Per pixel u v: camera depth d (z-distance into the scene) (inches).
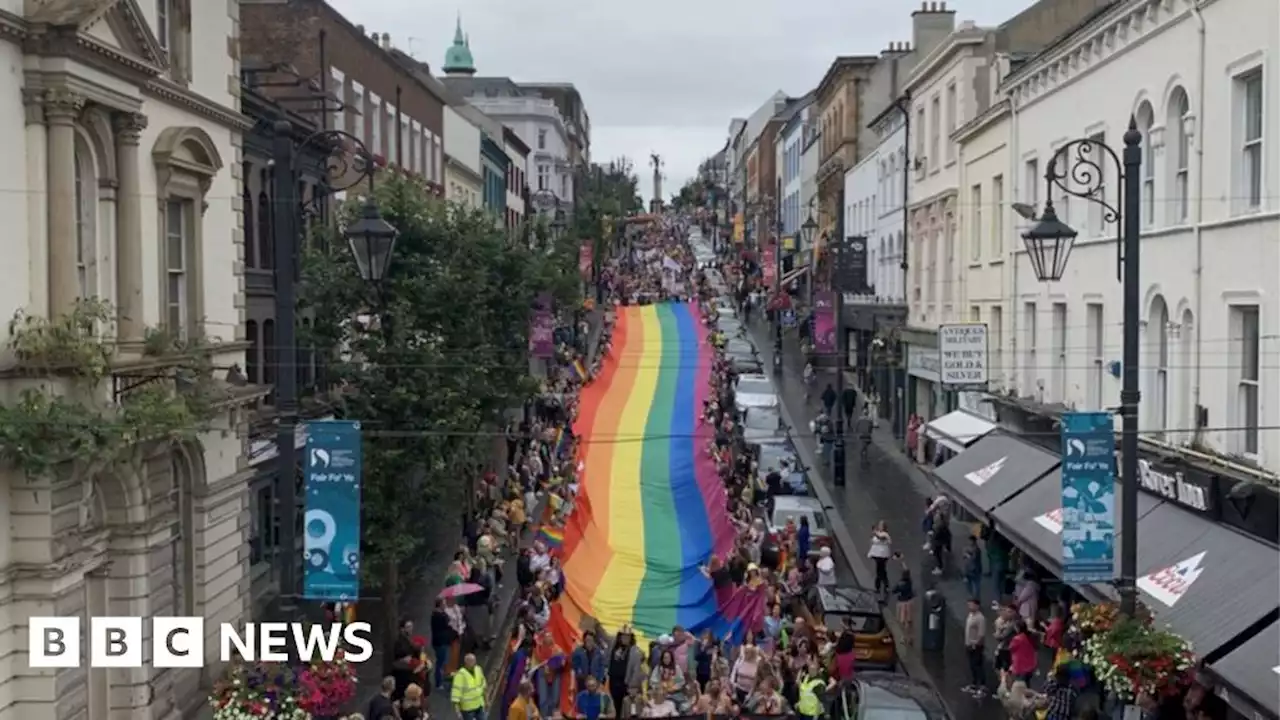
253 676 633.6
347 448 619.2
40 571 597.6
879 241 1977.1
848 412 1752.0
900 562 1011.9
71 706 642.8
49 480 598.2
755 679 754.2
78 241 652.7
